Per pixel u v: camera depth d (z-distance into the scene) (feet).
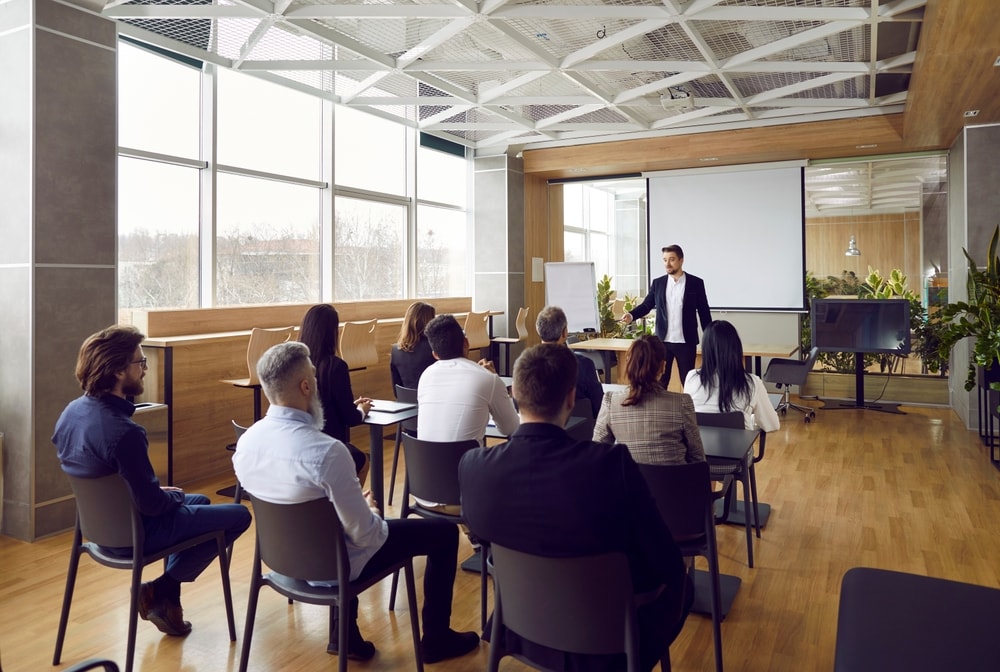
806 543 12.94
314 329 11.36
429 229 31.32
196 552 9.66
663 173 31.12
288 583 7.72
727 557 12.34
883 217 27.94
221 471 18.85
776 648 9.20
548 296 27.71
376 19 17.25
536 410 5.91
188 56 20.30
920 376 27.50
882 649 5.07
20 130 13.55
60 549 13.11
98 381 8.29
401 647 9.32
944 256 27.07
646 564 5.98
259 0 15.71
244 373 19.61
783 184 28.86
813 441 21.30
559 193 35.24
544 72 20.84
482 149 32.58
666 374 19.69
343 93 23.63
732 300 29.91
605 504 5.40
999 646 5.06
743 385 12.41
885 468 18.11
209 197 21.44
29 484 13.53
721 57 19.95
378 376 25.32
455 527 8.87
